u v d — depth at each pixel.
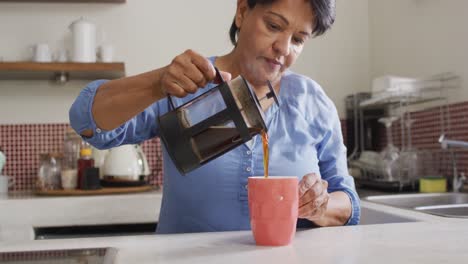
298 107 1.18
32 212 2.03
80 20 2.37
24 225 2.02
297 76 1.25
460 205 1.61
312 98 1.23
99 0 2.52
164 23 2.63
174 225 1.14
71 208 2.05
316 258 0.66
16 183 2.52
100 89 0.93
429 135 2.15
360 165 2.33
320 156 1.25
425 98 2.10
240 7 1.08
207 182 1.09
